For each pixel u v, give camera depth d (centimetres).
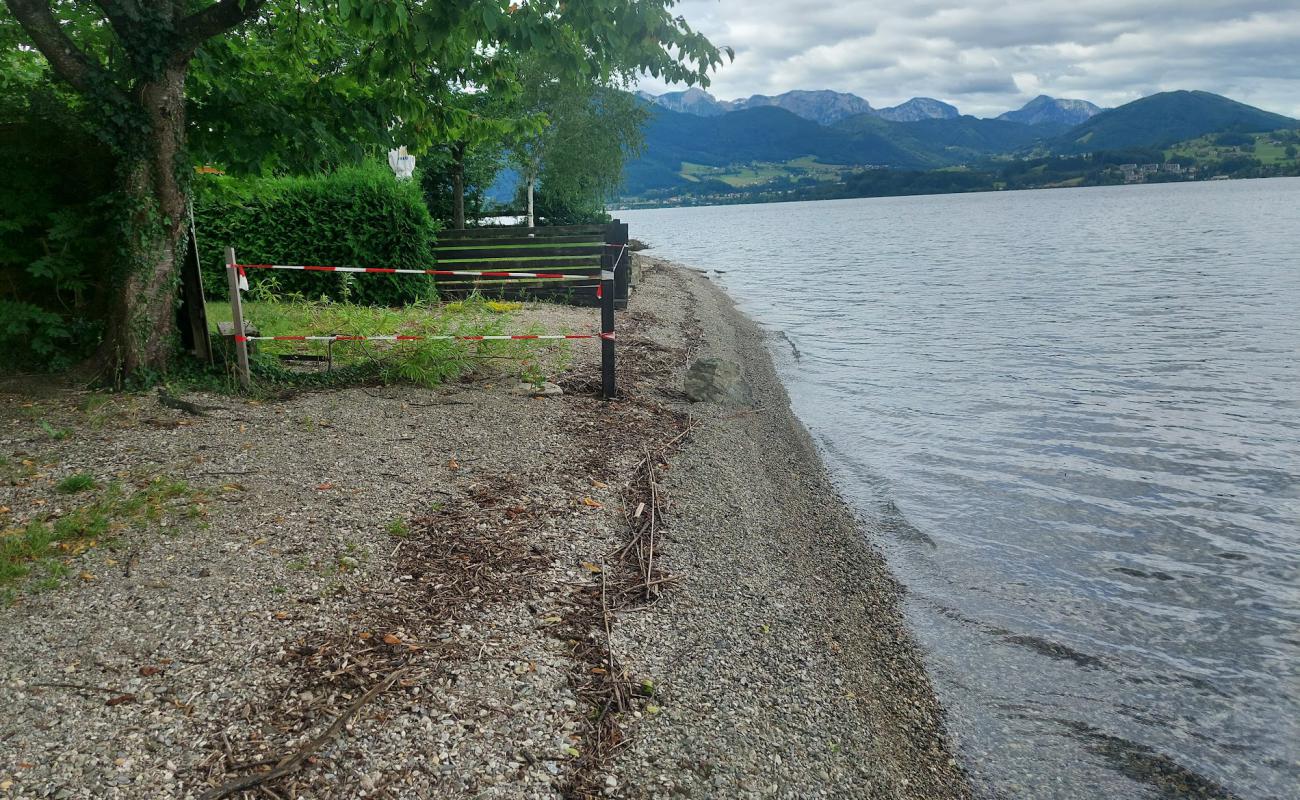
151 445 596
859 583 610
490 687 366
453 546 495
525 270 1625
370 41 854
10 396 662
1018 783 398
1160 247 4334
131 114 668
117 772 289
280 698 340
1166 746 429
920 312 2231
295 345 907
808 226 9744
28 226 711
